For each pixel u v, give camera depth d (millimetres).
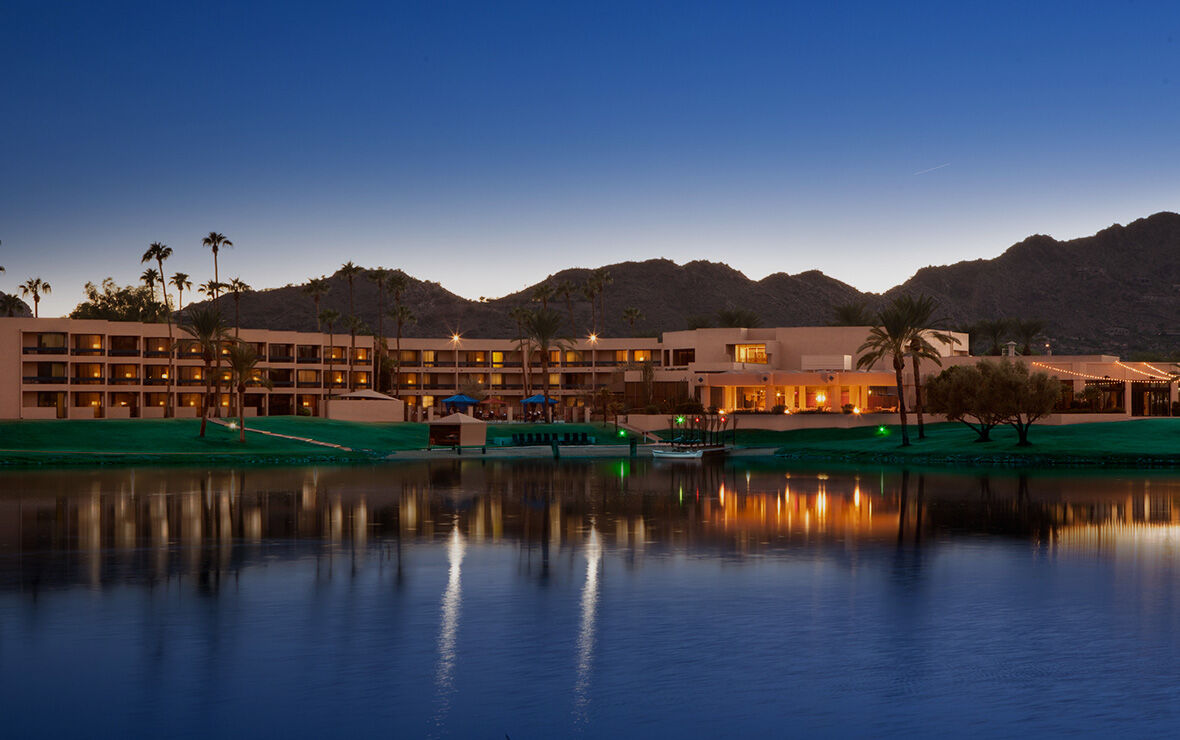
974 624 22391
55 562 30156
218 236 134000
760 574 28422
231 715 16516
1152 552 32438
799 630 21828
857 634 21500
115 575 28031
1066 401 105938
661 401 124812
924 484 59062
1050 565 29953
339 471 69125
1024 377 83562
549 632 21609
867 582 27234
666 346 146375
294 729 15938
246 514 42406
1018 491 54156
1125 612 23578
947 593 25750
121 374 122938
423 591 25906
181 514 42344
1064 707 16938
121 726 16047
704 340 138375
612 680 18312
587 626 22141
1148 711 16734
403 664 19234
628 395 128000
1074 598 25109
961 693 17656
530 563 30234
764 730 15953
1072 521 40562
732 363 124875
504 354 159125
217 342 98875
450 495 51406
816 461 84938
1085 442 85312
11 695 17453
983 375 86375
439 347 157375
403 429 108250
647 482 60469
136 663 19234
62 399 117188
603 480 62219
